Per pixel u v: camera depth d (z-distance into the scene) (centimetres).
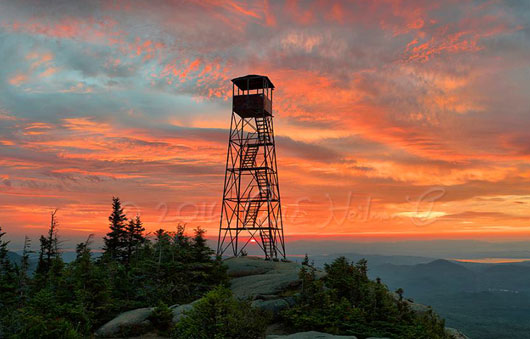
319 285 2539
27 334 1830
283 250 4538
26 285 3525
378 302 2478
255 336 1848
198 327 1827
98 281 2623
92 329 2488
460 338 2848
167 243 3234
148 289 2936
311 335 1923
